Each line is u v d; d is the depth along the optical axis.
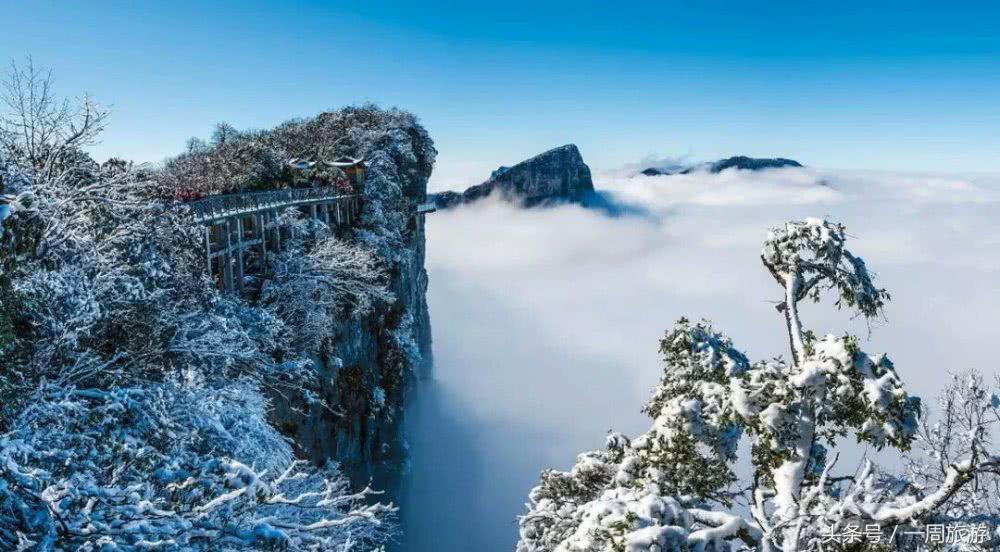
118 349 16.41
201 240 22.53
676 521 8.02
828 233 9.11
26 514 7.45
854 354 7.86
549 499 13.03
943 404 8.02
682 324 10.94
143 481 9.16
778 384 8.13
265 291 34.06
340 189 56.47
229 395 18.06
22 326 13.35
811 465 9.77
